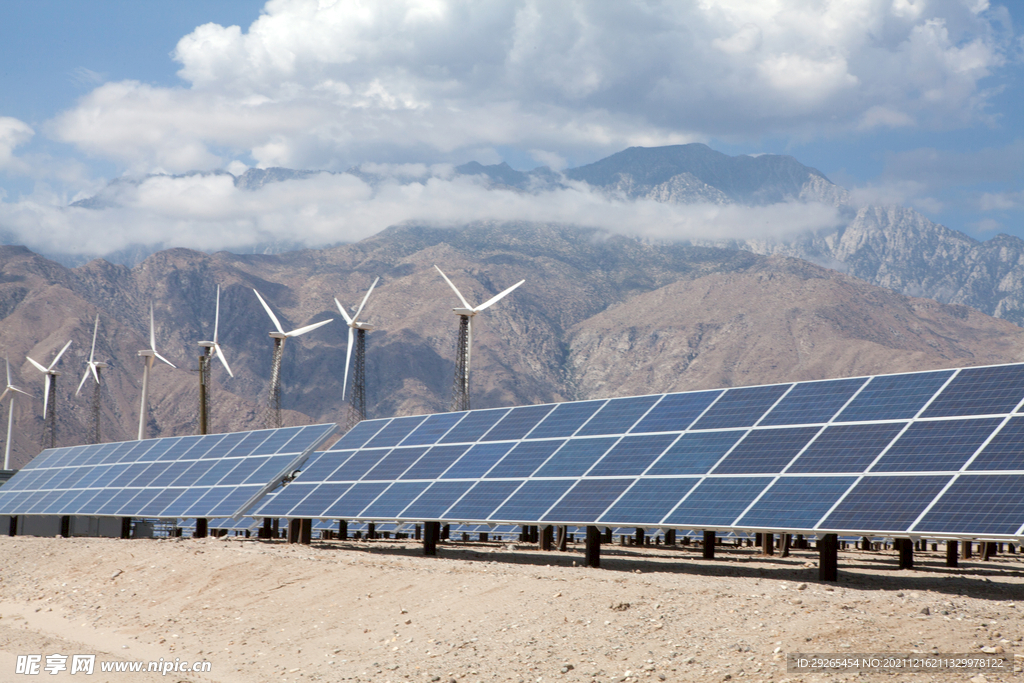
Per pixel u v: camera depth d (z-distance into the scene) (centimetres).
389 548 4809
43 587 4216
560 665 2312
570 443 4078
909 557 4019
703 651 2280
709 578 3164
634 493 3472
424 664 2441
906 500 2822
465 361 8375
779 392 3703
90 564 4409
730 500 3183
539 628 2614
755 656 2202
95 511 5778
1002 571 4309
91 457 7225
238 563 3894
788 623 2395
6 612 3822
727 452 3466
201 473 5694
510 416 4650
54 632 3319
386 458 4781
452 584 3209
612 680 2184
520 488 3862
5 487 7406
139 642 3039
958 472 2809
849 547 6756
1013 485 2653
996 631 2266
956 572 4097
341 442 5306
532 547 5412
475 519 3756
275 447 5547
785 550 4778
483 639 2595
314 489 4744
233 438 6109
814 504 2983
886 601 2559
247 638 2942
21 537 6078
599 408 4297
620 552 4878
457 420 4897
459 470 4281
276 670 2544
